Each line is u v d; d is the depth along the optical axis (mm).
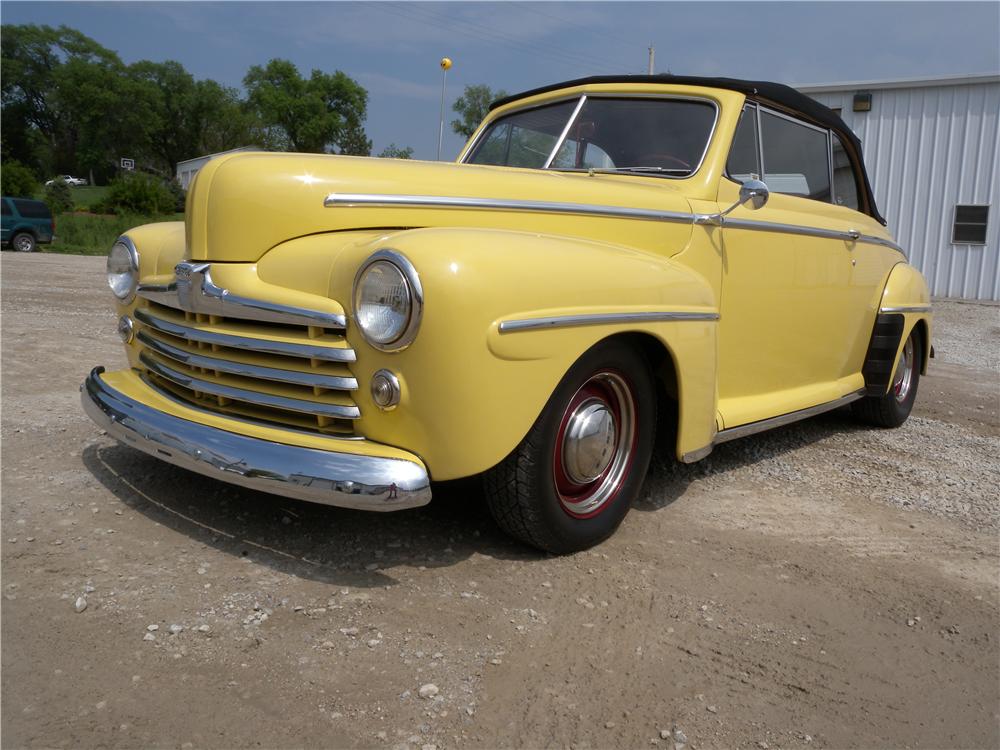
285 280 2479
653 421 2914
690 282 2941
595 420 2656
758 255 3520
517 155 3904
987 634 2389
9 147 74250
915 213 15148
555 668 2045
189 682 1879
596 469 2717
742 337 3512
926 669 2180
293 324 2391
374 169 2742
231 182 2564
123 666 1927
